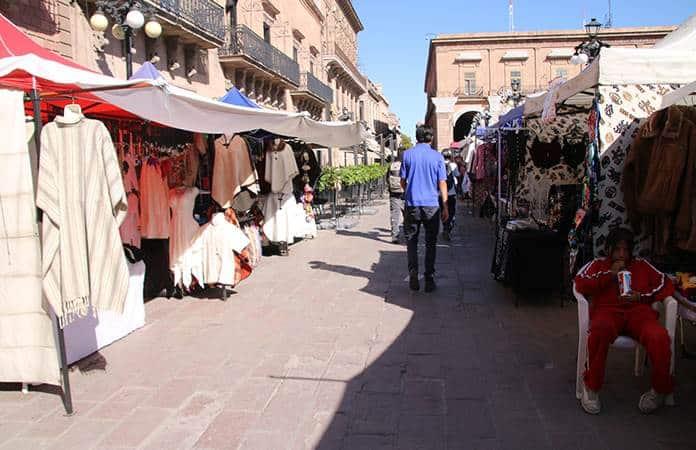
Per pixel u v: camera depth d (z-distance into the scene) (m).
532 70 50.34
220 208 7.22
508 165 10.43
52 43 10.14
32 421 3.65
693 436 3.24
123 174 6.09
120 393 4.04
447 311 5.98
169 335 5.35
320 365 4.48
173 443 3.31
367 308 6.18
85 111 5.87
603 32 48.50
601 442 3.20
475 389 3.97
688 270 4.48
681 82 4.99
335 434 3.37
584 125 9.05
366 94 53.00
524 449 3.16
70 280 3.81
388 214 18.38
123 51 12.70
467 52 50.88
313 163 12.45
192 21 14.73
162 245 6.92
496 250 7.20
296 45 28.17
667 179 4.30
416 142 6.86
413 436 3.33
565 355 4.60
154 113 4.96
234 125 6.54
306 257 9.67
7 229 3.94
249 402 3.83
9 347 4.01
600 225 5.10
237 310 6.20
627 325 3.71
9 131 3.88
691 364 4.30
